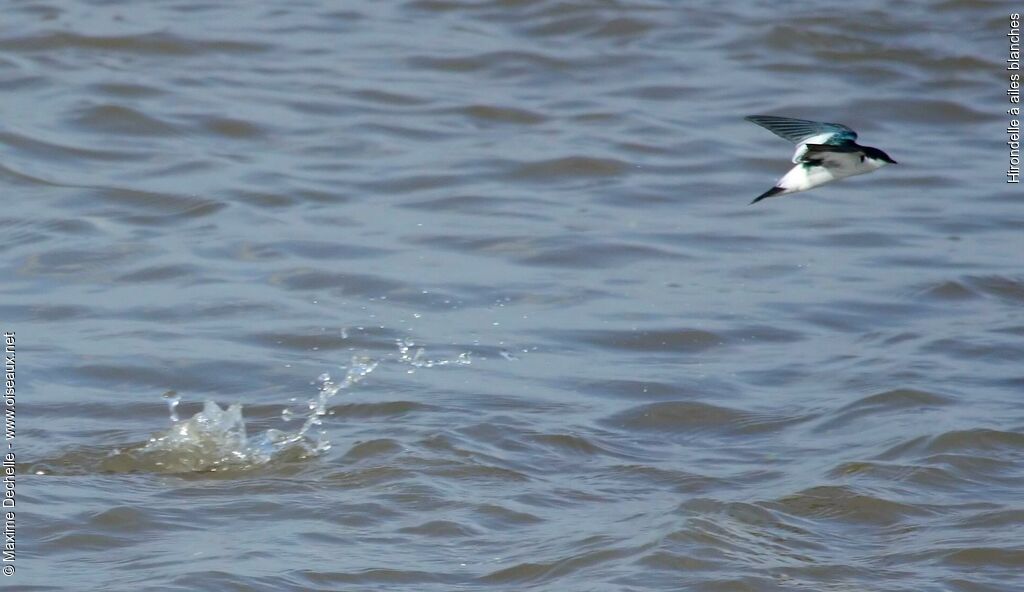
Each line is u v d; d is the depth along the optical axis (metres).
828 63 31.88
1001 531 12.61
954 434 14.69
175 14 33.12
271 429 15.15
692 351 18.44
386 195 24.77
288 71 30.38
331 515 12.82
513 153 26.73
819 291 20.70
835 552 12.24
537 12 33.72
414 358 17.81
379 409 15.87
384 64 31.00
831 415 15.84
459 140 27.41
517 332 18.89
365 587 11.42
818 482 13.68
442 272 21.20
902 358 17.80
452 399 16.25
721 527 12.52
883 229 23.72
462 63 31.20
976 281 21.03
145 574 11.48
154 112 27.80
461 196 24.67
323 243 22.25
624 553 12.02
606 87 30.34
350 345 18.20
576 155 26.47
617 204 24.67
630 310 19.78
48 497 13.12
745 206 24.81
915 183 26.25
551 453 14.63
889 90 30.70
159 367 17.20
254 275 20.89
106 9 33.03
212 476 13.89
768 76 31.16
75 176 24.97
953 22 33.72
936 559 12.08
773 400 16.52
